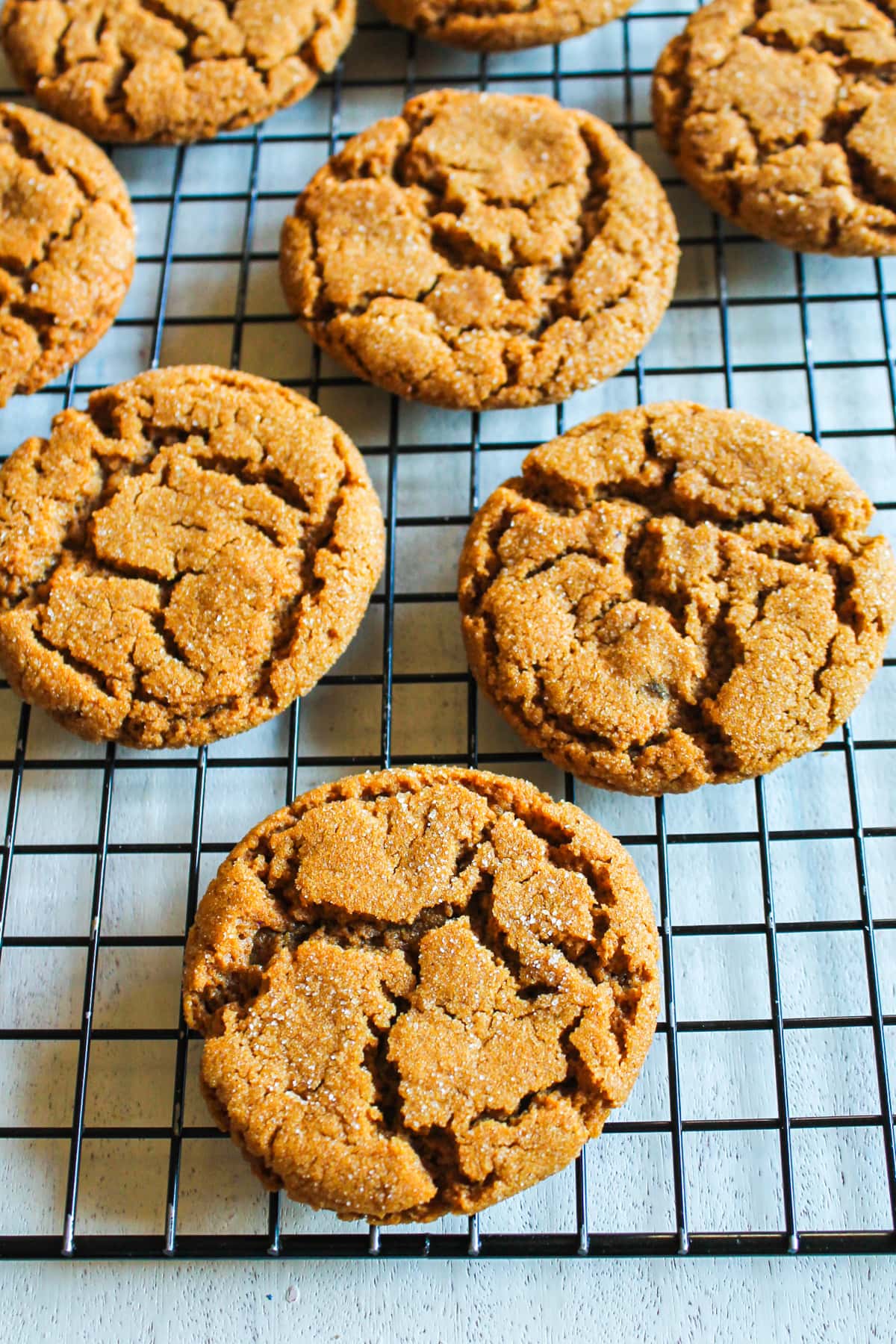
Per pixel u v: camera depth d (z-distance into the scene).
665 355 0.39
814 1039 0.35
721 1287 0.34
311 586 0.35
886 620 0.35
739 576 0.35
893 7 0.39
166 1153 0.35
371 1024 0.33
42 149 0.38
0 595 0.36
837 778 0.37
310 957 0.33
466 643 0.36
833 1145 0.35
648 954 0.33
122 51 0.39
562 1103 0.32
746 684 0.34
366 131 0.39
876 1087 0.35
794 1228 0.33
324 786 0.34
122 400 0.37
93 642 0.35
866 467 0.38
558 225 0.38
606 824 0.36
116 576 0.36
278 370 0.39
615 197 0.38
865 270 0.40
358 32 0.41
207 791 0.37
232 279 0.40
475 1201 0.32
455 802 0.34
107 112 0.39
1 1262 0.35
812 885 0.36
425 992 0.33
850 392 0.39
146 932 0.36
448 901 0.33
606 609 0.35
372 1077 0.33
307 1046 0.33
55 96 0.39
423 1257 0.33
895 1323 0.34
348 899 0.33
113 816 0.37
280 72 0.39
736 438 0.36
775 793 0.37
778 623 0.35
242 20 0.39
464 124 0.38
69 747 0.37
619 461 0.36
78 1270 0.35
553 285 0.37
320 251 0.38
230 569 0.35
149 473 0.36
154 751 0.37
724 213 0.38
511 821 0.34
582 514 0.36
